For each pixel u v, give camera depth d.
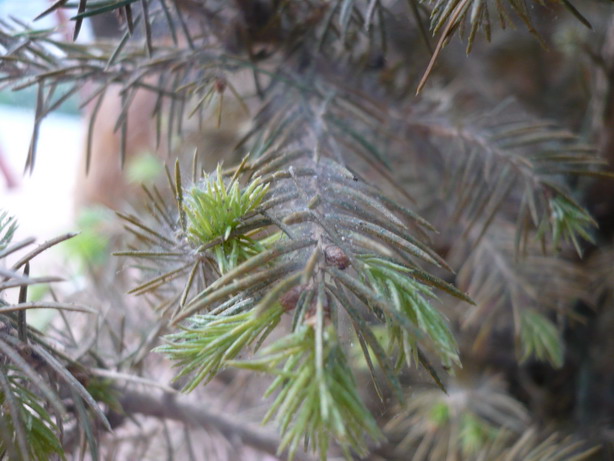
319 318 0.17
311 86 0.28
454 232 0.35
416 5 0.24
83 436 0.23
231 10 0.27
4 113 0.72
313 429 0.16
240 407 0.31
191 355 0.18
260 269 0.19
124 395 0.27
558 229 0.25
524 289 0.32
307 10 0.27
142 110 0.52
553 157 0.27
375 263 0.19
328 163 0.23
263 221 0.20
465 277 0.34
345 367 0.17
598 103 0.34
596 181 0.35
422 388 0.34
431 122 0.31
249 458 0.34
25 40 0.25
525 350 0.32
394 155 0.36
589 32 0.38
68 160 0.78
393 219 0.20
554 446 0.29
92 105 0.56
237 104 0.42
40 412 0.19
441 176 0.34
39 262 0.43
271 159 0.23
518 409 0.35
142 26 0.27
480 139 0.29
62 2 0.22
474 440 0.33
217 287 0.18
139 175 0.46
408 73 0.33
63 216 0.66
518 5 0.19
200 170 0.23
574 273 0.33
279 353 0.17
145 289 0.22
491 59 0.43
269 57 0.28
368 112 0.28
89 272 0.38
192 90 0.27
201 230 0.20
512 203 0.35
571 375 0.38
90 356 0.26
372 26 0.26
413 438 0.35
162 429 0.31
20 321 0.20
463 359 0.37
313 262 0.17
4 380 0.19
